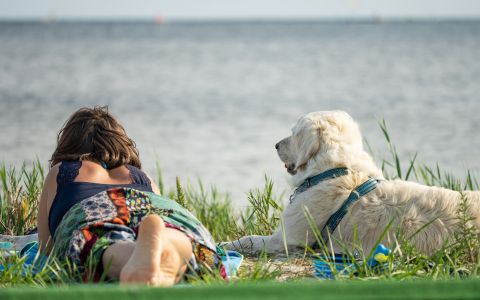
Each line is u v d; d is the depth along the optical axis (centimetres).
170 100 3784
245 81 5119
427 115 2973
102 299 310
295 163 682
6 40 13200
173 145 2298
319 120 659
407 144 2216
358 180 637
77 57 8025
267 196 798
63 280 451
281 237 663
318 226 640
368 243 608
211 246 489
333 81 4981
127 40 14250
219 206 1030
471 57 7512
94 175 518
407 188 622
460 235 584
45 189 523
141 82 4938
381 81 4884
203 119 3016
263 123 2897
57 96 3825
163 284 414
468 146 2153
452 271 546
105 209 483
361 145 672
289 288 317
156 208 494
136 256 412
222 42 13725
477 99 3606
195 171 1852
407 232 596
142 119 2981
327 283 329
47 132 2430
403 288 319
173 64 7156
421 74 5391
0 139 2245
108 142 543
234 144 2339
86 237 464
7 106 3275
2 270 527
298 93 4169
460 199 607
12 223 762
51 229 508
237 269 548
